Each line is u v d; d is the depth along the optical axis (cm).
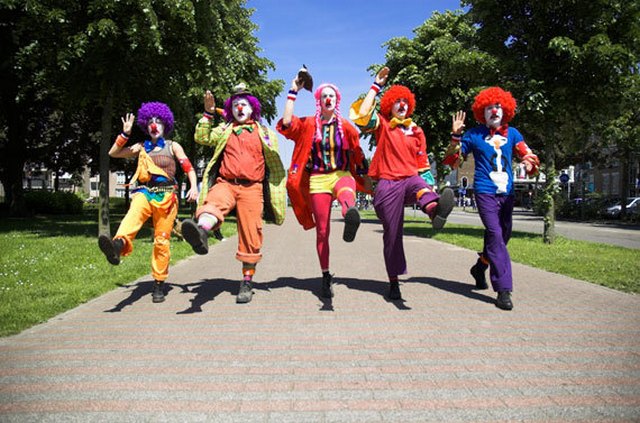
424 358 342
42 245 1052
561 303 520
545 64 1230
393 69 2084
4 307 479
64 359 342
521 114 1253
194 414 256
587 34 1184
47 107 2272
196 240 445
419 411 258
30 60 1229
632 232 1914
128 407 265
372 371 317
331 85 527
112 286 616
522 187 6162
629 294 570
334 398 275
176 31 1238
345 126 539
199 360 340
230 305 514
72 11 1151
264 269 785
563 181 3025
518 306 505
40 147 2602
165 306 511
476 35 1325
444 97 1925
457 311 483
